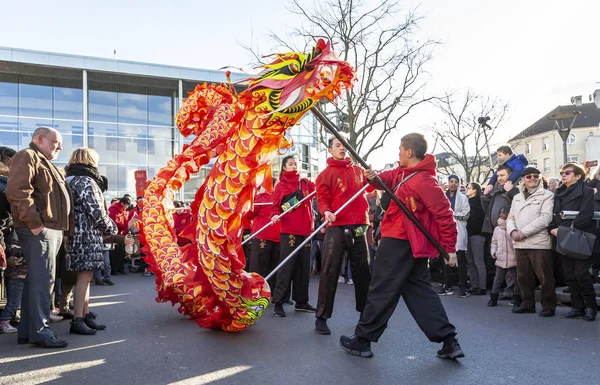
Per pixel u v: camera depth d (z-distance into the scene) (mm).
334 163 5090
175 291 5043
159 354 4141
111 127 19453
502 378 3576
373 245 9664
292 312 6156
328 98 4258
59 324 5270
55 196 4328
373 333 4039
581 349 4363
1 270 5055
